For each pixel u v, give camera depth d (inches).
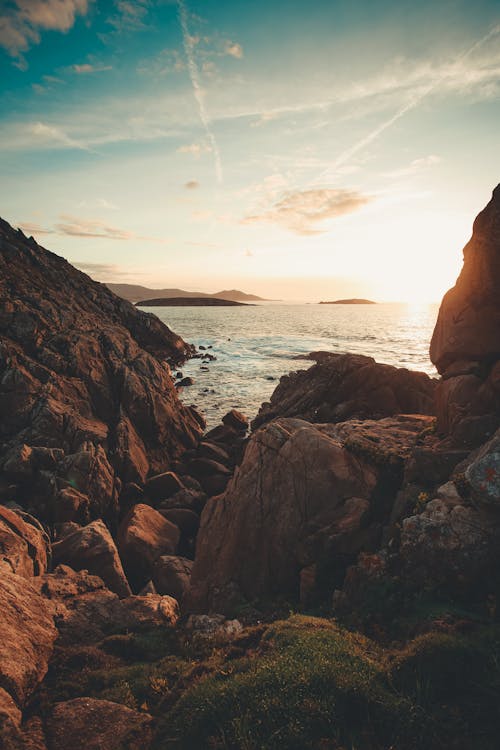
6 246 2288.4
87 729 278.2
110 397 1401.3
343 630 346.6
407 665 264.1
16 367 1252.5
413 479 522.3
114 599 532.7
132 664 394.9
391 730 221.1
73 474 986.7
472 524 394.6
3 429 1133.1
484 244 536.4
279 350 3531.0
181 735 246.1
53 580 555.2
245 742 220.5
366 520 534.0
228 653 345.7
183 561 762.2
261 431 724.7
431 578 394.3
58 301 1866.4
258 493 638.5
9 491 935.0
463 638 285.6
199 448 1369.3
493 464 384.2
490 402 542.3
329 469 605.0
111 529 978.7
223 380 2455.7
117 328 2103.8
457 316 601.3
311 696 242.7
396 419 753.6
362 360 1254.3
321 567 515.2
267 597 558.6
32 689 328.5
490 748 202.4
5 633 357.1
